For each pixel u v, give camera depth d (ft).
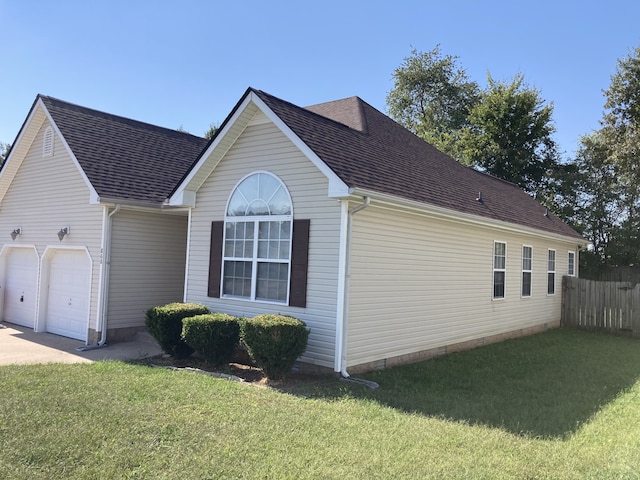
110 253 37.81
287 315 28.94
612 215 85.66
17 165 47.73
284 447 15.90
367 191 25.96
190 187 35.01
